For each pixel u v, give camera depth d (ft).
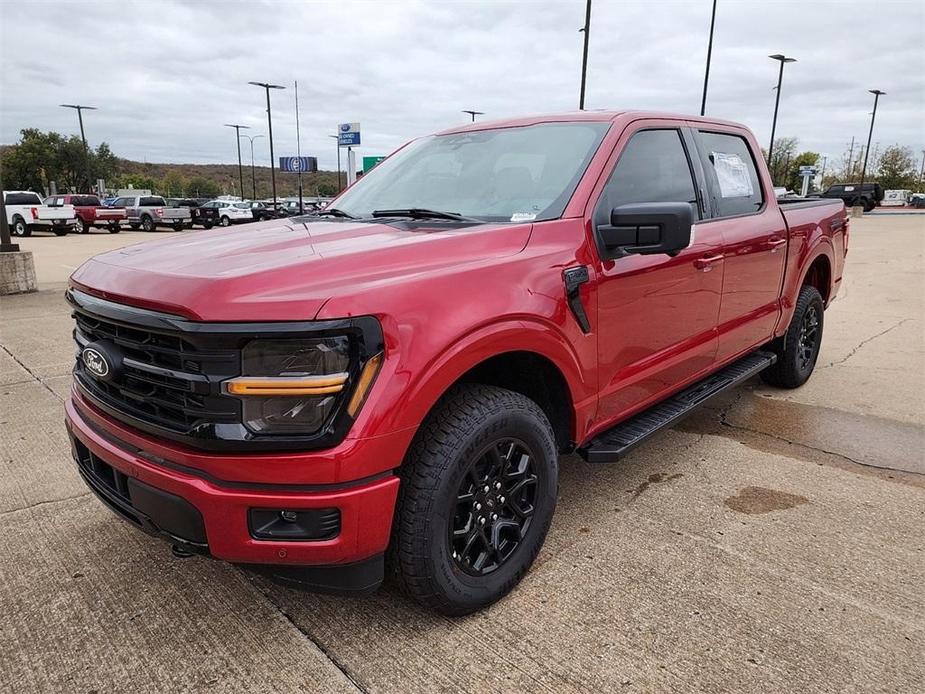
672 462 12.87
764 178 14.75
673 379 11.51
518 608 8.37
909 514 10.78
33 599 8.66
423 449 7.36
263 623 8.16
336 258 7.40
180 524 7.01
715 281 12.04
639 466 12.69
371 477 6.83
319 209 11.98
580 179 9.70
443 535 7.50
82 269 8.63
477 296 7.61
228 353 6.45
